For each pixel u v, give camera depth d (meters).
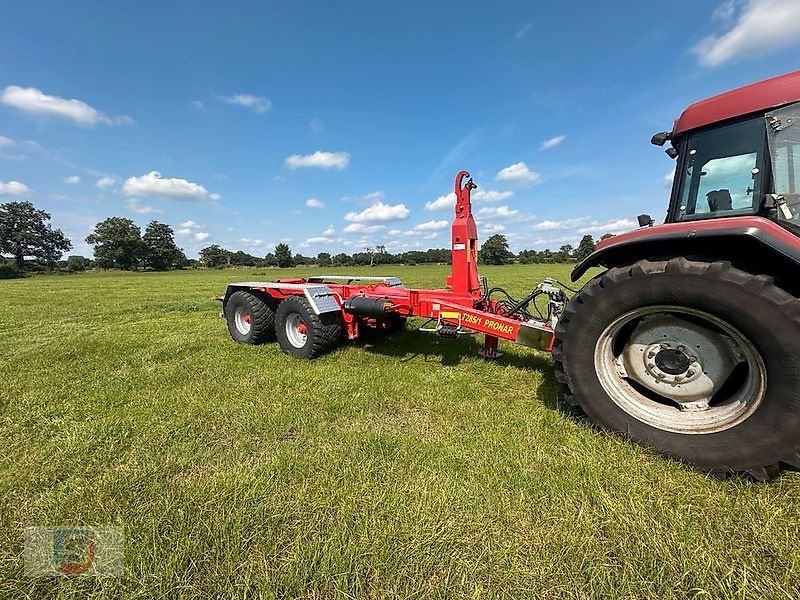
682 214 2.80
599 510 1.94
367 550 1.70
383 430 2.87
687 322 2.50
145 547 1.75
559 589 1.54
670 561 1.63
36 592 1.59
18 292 18.50
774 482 2.14
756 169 2.46
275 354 5.08
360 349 5.20
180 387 3.84
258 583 1.58
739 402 2.29
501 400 3.43
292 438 2.80
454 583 1.57
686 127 2.78
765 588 1.52
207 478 2.28
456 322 4.15
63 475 2.37
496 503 2.00
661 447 2.41
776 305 2.06
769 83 2.45
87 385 3.90
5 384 3.94
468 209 4.52
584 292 2.72
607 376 2.71
